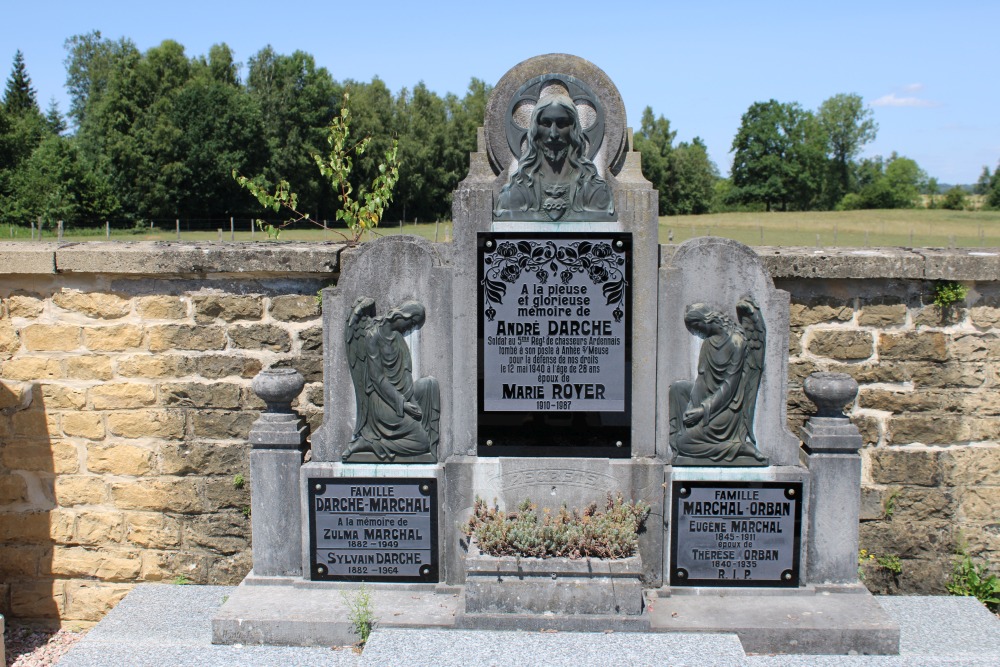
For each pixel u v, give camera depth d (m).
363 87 50.47
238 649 4.68
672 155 66.88
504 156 4.91
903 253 5.72
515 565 4.64
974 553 5.91
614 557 4.70
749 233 40.22
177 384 5.98
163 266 5.77
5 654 5.72
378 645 4.43
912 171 75.50
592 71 4.86
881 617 4.75
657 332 5.00
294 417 5.24
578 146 4.82
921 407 5.81
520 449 5.07
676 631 4.64
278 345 5.93
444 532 5.16
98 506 6.11
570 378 5.02
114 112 47.81
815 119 71.56
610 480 5.06
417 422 5.12
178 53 49.81
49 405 6.04
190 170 44.97
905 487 5.88
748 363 4.99
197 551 6.09
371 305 5.06
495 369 5.03
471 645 4.42
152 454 6.04
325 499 5.17
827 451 5.01
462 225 4.93
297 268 5.76
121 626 5.12
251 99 46.38
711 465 5.07
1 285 5.97
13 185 42.78
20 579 6.19
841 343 5.81
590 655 4.31
